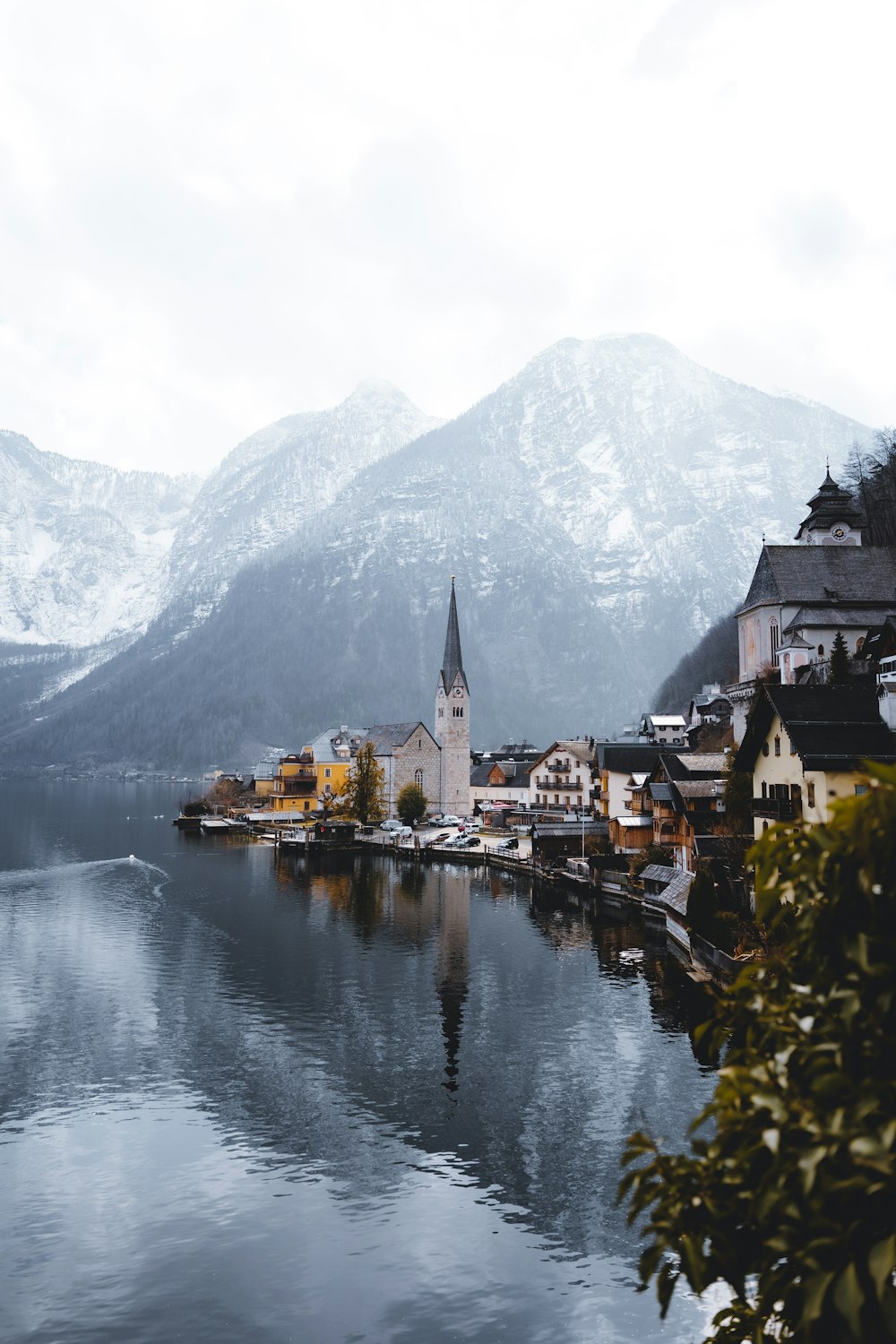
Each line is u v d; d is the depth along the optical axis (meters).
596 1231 30.44
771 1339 10.01
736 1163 9.13
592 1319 26.11
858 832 9.15
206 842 154.38
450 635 196.25
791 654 84.00
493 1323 25.95
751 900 58.94
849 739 49.31
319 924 80.31
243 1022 51.72
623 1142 36.47
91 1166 35.00
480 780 198.00
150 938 74.19
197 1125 38.47
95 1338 25.45
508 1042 47.94
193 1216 31.50
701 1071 43.53
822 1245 7.95
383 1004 54.94
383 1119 38.81
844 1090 8.71
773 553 92.81
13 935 75.06
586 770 155.62
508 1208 31.89
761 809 55.31
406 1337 25.44
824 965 9.79
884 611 87.44
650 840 99.00
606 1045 47.31
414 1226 30.80
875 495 136.75
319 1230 30.59
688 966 62.66
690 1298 27.05
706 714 140.38
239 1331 25.73
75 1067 44.97
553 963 64.88
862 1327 7.83
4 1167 35.00
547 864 107.62
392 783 189.75
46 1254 29.31
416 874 114.50
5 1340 25.36
